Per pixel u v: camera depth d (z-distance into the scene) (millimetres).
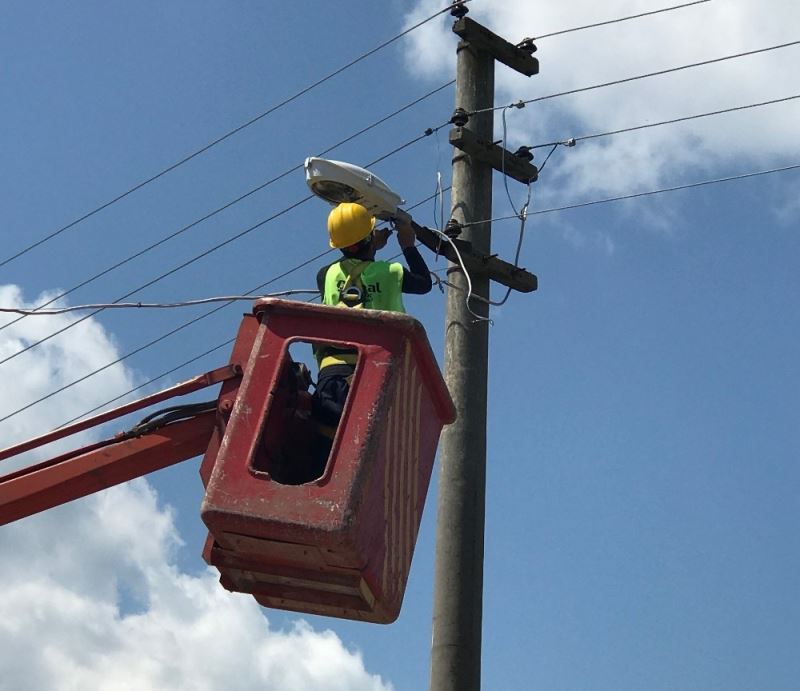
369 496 6953
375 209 8875
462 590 10438
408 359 7199
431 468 7891
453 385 10852
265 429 7359
